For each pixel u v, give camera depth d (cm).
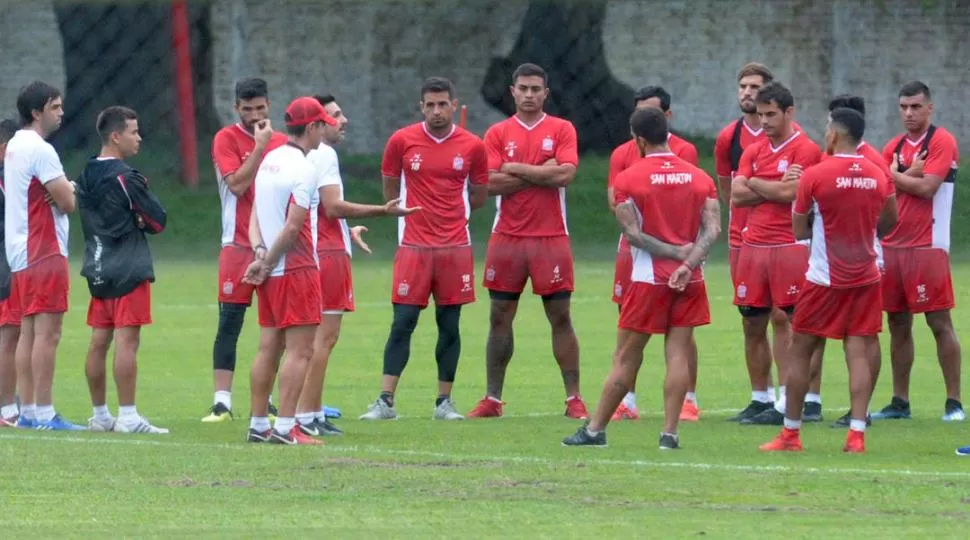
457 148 3972
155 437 3491
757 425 3859
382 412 4003
